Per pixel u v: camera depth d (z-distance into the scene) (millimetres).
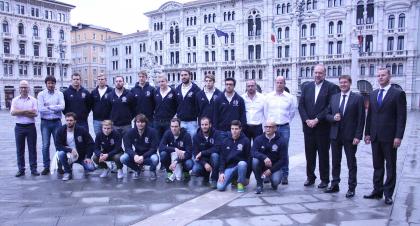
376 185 7391
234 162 8203
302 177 9445
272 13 56938
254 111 9180
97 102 10359
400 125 6938
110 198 7441
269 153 8148
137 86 10641
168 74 70000
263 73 58750
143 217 6309
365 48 49812
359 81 50625
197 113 9875
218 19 62500
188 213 6523
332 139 7879
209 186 8484
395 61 48062
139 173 9344
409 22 46688
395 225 5895
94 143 9484
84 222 6066
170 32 69312
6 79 59469
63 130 9242
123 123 10117
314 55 53781
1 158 12148
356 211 6629
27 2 61875
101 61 86188
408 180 8859
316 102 8227
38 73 64812
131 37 77750
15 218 6258
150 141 9211
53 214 6457
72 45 86375
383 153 7281
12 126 25578
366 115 8047
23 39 61625
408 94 47625
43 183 8656
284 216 6371
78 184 8578
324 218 6266
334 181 7949
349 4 49719
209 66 64188
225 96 9109
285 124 9109
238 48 60750
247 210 6695
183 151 8922
